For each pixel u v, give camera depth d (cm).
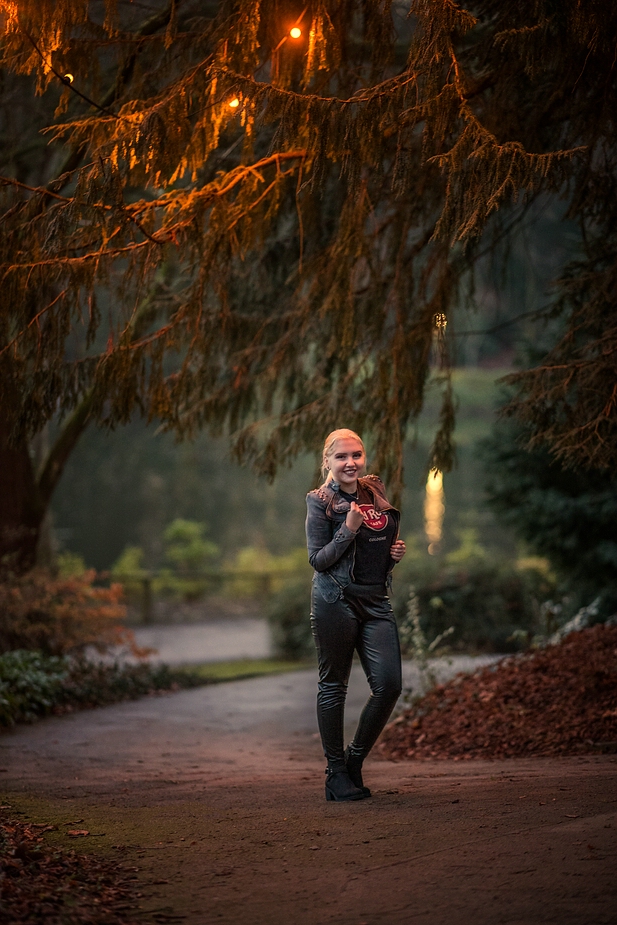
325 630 722
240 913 472
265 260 1299
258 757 1118
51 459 1964
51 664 1656
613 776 741
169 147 878
